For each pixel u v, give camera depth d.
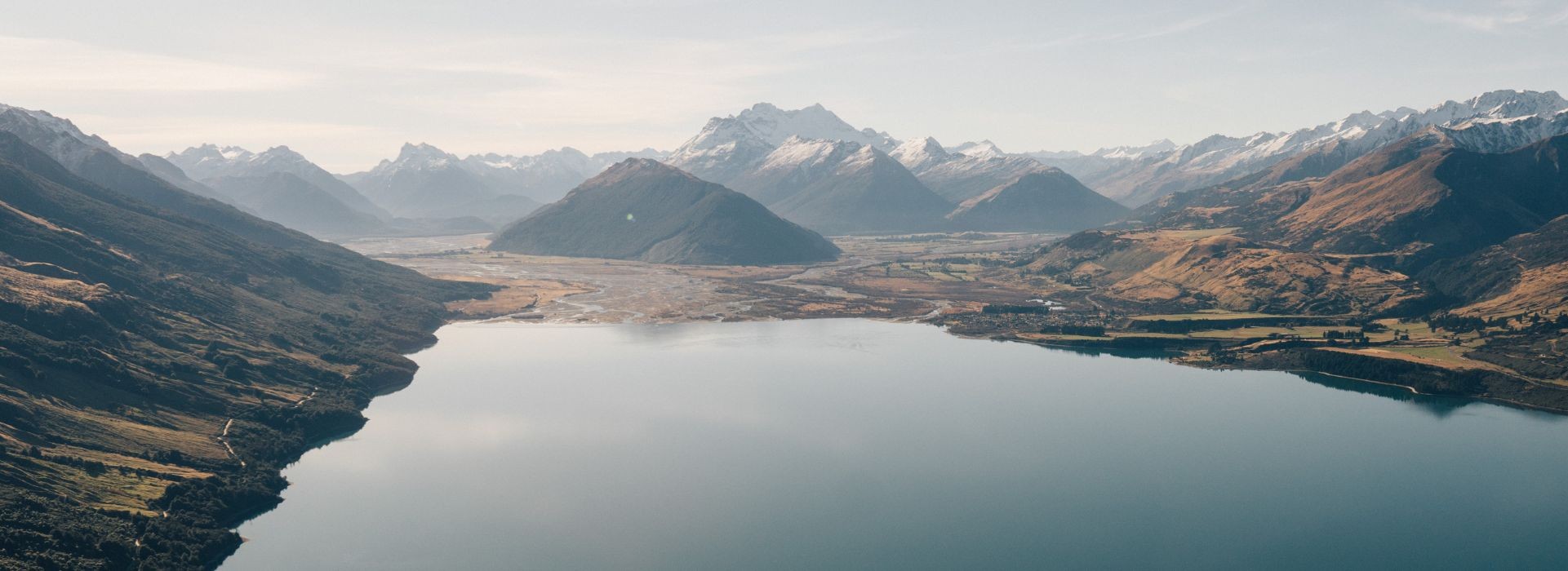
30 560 189.38
